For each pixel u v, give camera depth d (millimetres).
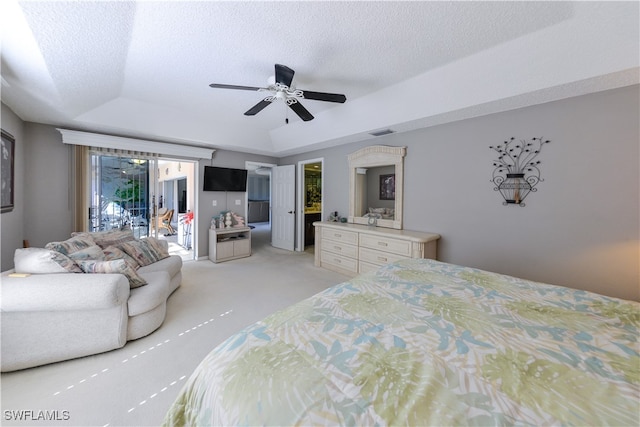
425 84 2709
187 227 5848
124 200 4055
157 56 2250
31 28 1485
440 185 3318
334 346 945
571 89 2217
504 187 2801
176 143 4469
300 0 1620
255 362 858
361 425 624
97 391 1563
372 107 3283
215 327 2344
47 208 3377
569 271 2441
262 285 3480
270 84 2293
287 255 5285
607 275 2262
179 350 1989
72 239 2551
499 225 2852
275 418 651
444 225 3293
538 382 771
